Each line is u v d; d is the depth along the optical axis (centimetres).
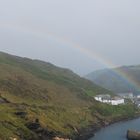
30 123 18025
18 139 15888
